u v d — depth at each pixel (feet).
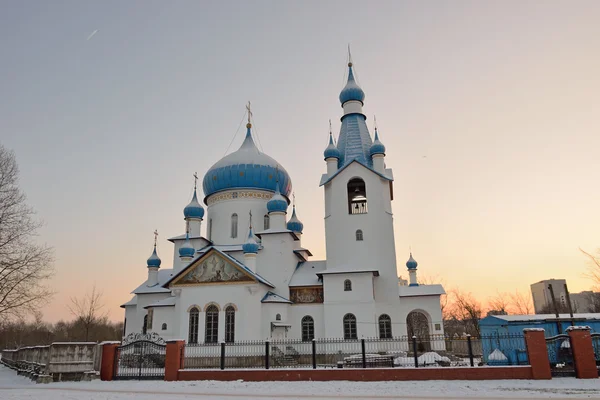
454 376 78.89
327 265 154.81
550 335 97.96
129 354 100.27
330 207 162.09
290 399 61.57
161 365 112.68
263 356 128.57
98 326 279.49
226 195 180.14
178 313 137.90
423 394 64.13
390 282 149.59
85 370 95.25
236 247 165.99
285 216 168.04
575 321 98.32
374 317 139.33
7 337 313.32
